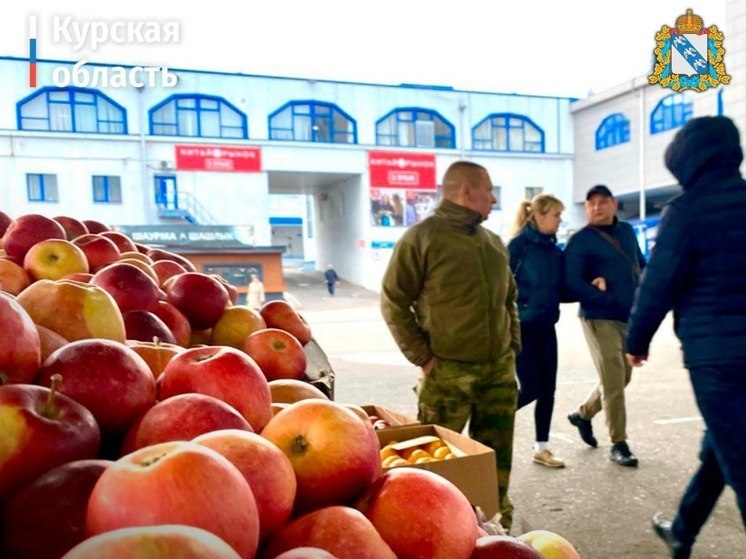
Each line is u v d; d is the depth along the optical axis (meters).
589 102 32.06
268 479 0.75
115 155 26.23
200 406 0.87
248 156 28.02
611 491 3.61
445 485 0.86
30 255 1.92
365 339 12.26
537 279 3.83
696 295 2.19
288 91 28.75
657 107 28.97
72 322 1.19
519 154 32.34
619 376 3.95
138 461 0.64
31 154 25.16
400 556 0.80
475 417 2.90
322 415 0.91
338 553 0.73
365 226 30.44
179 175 27.11
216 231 23.02
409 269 2.76
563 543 1.12
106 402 0.89
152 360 1.22
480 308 2.71
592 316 3.93
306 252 48.19
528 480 3.82
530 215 3.97
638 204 33.78
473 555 0.85
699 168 2.21
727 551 2.86
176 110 27.25
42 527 0.68
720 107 14.59
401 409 5.96
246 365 1.04
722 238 2.11
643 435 4.68
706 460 2.50
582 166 33.19
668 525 2.99
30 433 0.75
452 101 31.27
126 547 0.52
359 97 29.81
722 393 2.10
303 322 2.22
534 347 3.91
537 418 4.07
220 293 1.94
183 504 0.60
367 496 0.87
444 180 2.82
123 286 1.64
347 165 29.80
